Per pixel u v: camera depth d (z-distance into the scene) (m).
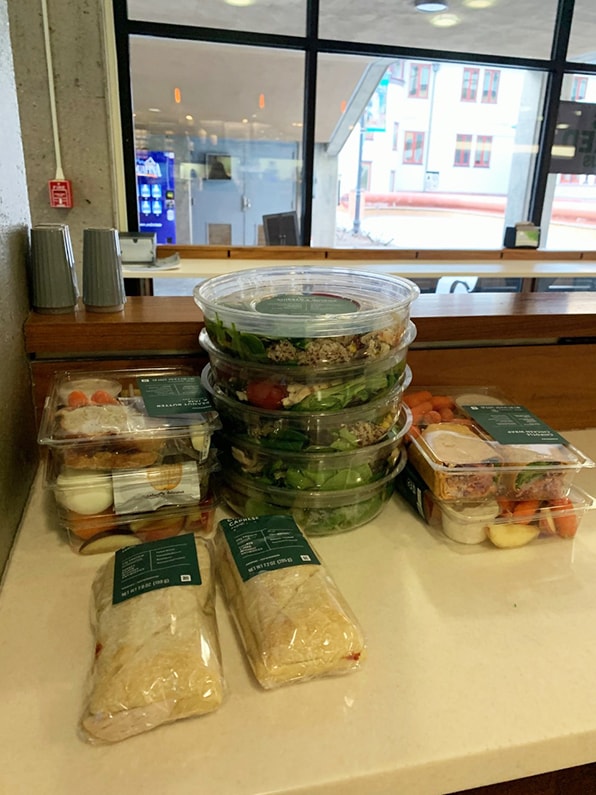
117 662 0.50
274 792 0.44
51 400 0.78
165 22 2.83
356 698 0.52
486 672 0.55
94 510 0.69
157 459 0.70
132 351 0.90
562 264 3.28
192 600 0.58
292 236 3.41
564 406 1.09
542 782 0.60
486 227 3.73
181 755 0.46
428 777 0.47
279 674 0.52
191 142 3.14
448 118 3.50
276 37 2.99
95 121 2.58
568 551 0.76
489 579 0.70
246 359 0.69
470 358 1.01
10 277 0.79
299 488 0.73
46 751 0.46
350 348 0.69
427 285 3.35
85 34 2.45
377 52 3.13
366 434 0.73
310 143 3.25
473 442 0.80
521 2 3.12
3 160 0.77
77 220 2.71
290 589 0.59
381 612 0.63
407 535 0.78
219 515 0.80
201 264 2.92
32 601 0.63
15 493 0.75
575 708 0.52
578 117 3.51
